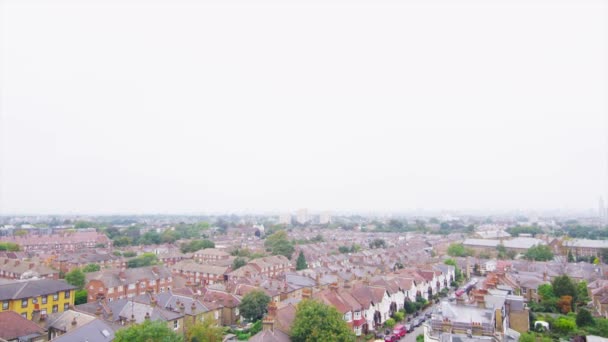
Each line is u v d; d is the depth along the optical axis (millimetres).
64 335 59312
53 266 142500
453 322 61625
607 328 76125
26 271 124875
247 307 88875
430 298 114750
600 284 109875
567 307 92938
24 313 85375
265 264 151500
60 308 93312
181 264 156875
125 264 168375
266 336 58312
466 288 123938
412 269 123812
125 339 51844
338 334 59969
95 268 138125
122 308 79250
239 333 82062
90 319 70062
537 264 147875
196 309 83688
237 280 119438
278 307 70750
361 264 157500
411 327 84188
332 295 80875
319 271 131000
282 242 195875
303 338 59562
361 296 85688
